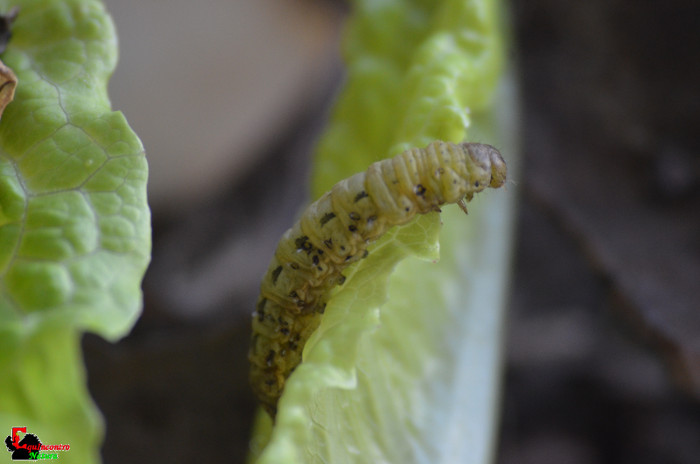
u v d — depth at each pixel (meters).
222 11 0.24
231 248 0.27
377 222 0.16
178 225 0.27
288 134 0.30
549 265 0.26
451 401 0.18
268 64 0.27
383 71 0.20
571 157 0.23
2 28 0.17
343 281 0.17
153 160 0.26
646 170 0.23
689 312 0.21
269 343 0.17
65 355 0.14
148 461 0.21
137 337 0.23
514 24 0.25
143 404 0.21
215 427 0.21
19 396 0.14
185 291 0.25
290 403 0.15
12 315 0.15
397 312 0.17
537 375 0.26
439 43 0.18
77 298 0.15
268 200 0.28
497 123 0.20
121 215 0.15
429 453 0.17
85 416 0.14
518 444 0.25
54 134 0.16
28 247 0.15
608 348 0.25
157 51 0.24
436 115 0.17
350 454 0.16
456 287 0.19
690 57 0.23
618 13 0.24
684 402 0.25
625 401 0.25
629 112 0.24
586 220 0.22
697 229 0.22
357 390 0.16
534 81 0.25
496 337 0.19
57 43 0.17
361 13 0.20
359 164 0.19
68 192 0.16
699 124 0.23
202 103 0.25
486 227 0.19
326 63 0.30
